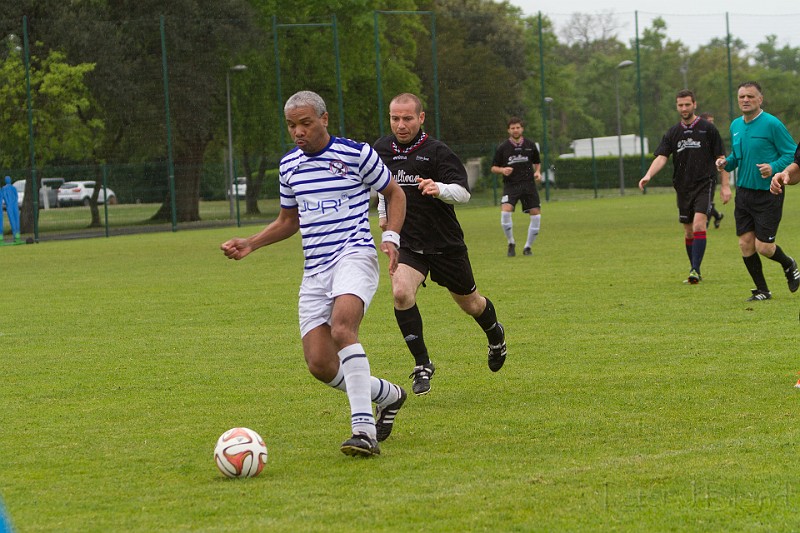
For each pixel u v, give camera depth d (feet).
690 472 29.01
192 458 32.71
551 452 32.04
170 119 217.77
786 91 369.50
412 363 49.75
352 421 32.48
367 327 61.62
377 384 34.09
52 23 211.82
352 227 34.01
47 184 275.80
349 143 34.19
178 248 146.00
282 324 64.08
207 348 55.62
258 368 49.21
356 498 27.50
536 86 370.73
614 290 75.25
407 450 33.01
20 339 60.90
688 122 77.66
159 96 218.38
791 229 125.39
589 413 37.50
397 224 34.76
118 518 26.37
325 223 33.88
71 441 35.42
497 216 198.49
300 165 34.17
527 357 49.83
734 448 31.63
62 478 30.55
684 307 65.00
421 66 254.68
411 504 26.76
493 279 85.97
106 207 195.21
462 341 55.47
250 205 233.14
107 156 225.97
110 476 30.71
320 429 36.40
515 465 30.55
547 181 256.93
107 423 38.22
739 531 24.20
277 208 235.81
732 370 44.52
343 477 29.84
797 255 93.81
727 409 37.29
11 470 31.65
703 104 412.16
